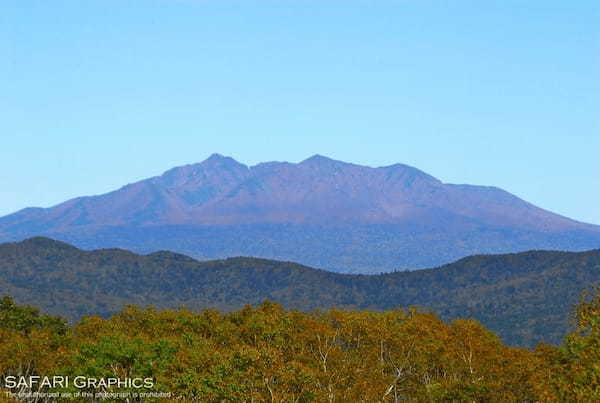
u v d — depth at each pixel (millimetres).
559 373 58375
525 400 80500
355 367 87062
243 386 69688
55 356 79500
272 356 74562
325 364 85938
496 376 82875
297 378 72188
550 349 85312
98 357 73875
